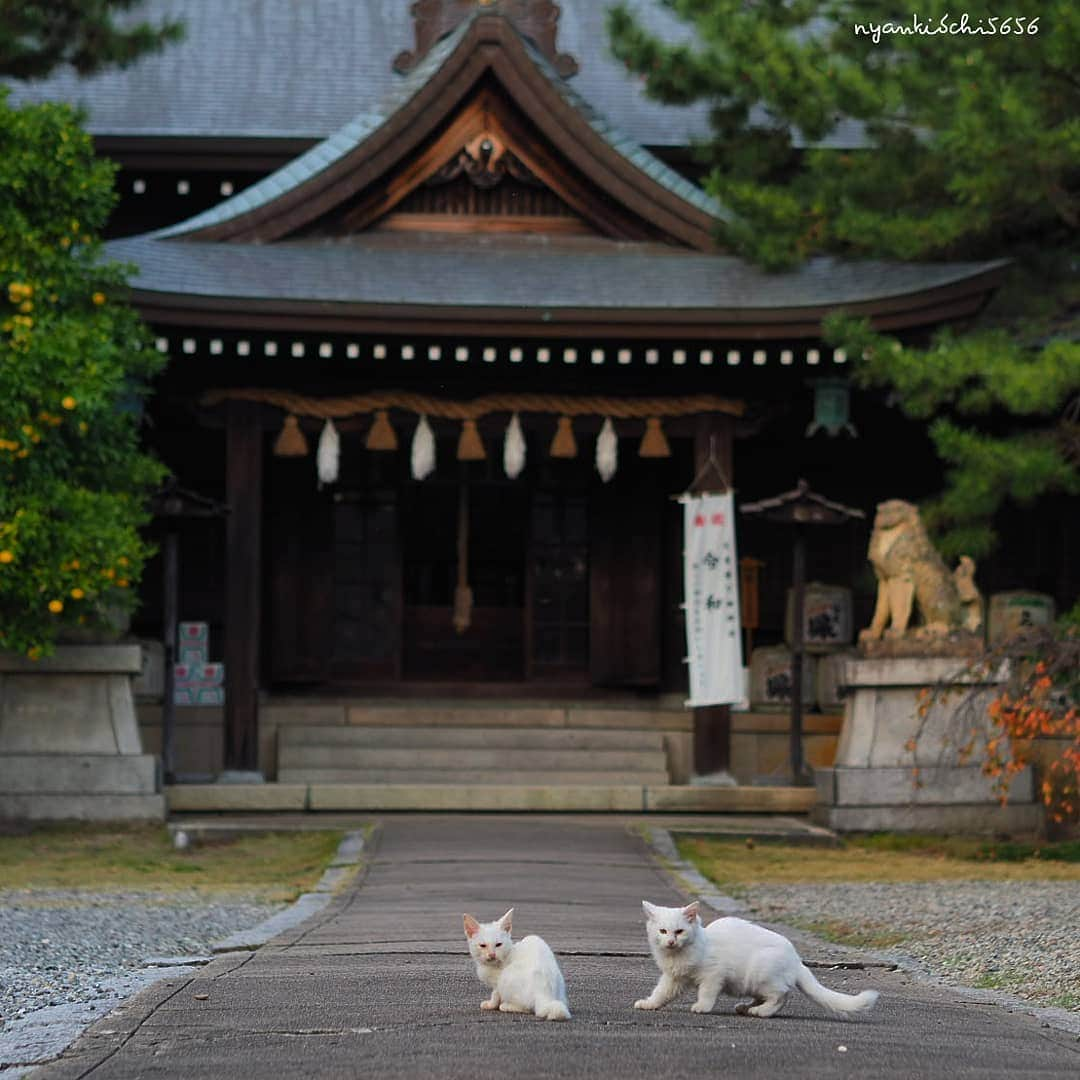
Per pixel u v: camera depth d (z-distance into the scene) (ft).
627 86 118.73
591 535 104.17
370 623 103.40
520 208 94.79
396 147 91.50
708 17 84.38
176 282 86.17
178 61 117.91
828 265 92.43
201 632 93.61
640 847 72.33
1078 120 74.18
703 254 93.86
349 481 103.60
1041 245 89.04
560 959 40.73
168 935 46.73
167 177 108.68
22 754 78.13
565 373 90.53
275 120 113.60
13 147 71.15
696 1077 25.90
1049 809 79.25
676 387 90.22
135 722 79.61
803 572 87.35
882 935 49.60
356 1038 29.07
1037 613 97.76
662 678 103.71
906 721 80.07
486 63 90.79
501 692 103.45
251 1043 28.78
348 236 93.76
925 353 80.28
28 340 68.64
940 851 74.74
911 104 82.28
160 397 92.99
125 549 71.00
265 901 57.21
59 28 88.74
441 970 37.96
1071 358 74.59
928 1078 26.71
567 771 93.15
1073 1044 31.78
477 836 74.28
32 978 37.76
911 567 80.59
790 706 95.96
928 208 87.30
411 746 95.40
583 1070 26.23
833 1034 30.32
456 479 104.37
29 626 72.08
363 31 123.44
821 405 88.53
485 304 85.05
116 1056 27.76
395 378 90.27
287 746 94.22
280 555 102.47
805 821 82.33
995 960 43.39
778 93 82.89
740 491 105.60
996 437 102.22
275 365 89.35
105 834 75.82
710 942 31.45
